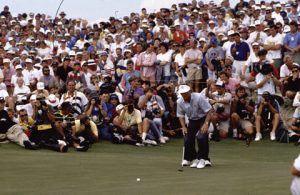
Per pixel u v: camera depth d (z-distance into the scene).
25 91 39.84
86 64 41.69
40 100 34.00
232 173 26.44
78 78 40.75
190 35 49.97
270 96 37.09
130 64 41.53
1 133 34.62
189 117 28.45
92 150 34.00
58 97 38.69
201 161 28.64
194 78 41.06
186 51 41.81
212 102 37.47
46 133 33.84
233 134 37.56
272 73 38.88
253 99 39.16
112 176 25.98
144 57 42.81
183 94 27.80
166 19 54.66
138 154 33.34
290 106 37.03
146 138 36.28
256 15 52.38
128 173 26.78
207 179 24.56
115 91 39.88
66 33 55.69
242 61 41.12
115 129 36.31
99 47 51.31
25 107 35.44
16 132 34.00
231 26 50.59
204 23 49.97
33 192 22.12
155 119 36.84
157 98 37.31
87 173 26.77
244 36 45.06
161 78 42.94
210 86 38.12
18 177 25.69
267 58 41.56
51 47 52.56
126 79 41.50
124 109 36.50
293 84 37.41
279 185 22.30
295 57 42.16
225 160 31.61
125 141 35.97
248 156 33.12
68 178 25.50
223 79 38.41
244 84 39.62
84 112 36.53
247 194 20.64
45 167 28.23
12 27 57.22
